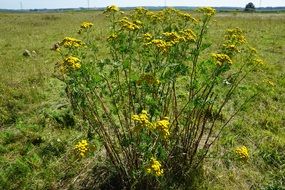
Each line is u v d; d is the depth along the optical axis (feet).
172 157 12.82
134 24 12.21
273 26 65.46
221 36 45.19
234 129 18.43
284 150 16.81
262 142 17.29
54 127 18.35
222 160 15.34
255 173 15.06
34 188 13.96
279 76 27.73
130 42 12.23
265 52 37.60
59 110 19.47
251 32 55.11
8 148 16.67
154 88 11.95
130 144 11.94
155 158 10.35
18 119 19.42
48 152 16.05
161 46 10.80
